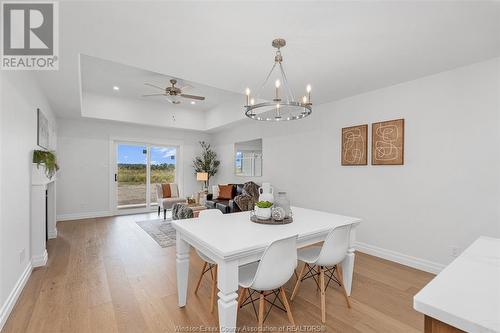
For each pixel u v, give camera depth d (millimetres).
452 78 2732
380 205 3373
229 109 5961
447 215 2770
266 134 5387
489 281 906
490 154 2477
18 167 2342
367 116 3514
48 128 4031
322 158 4145
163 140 7031
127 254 3473
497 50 2295
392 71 2801
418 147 3000
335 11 1746
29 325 1886
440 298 788
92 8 1716
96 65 3916
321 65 2648
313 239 2092
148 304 2197
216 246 1563
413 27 1928
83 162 5867
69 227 4965
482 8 1684
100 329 1851
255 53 2387
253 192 5277
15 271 2240
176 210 4188
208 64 2635
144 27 1948
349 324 1940
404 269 2988
